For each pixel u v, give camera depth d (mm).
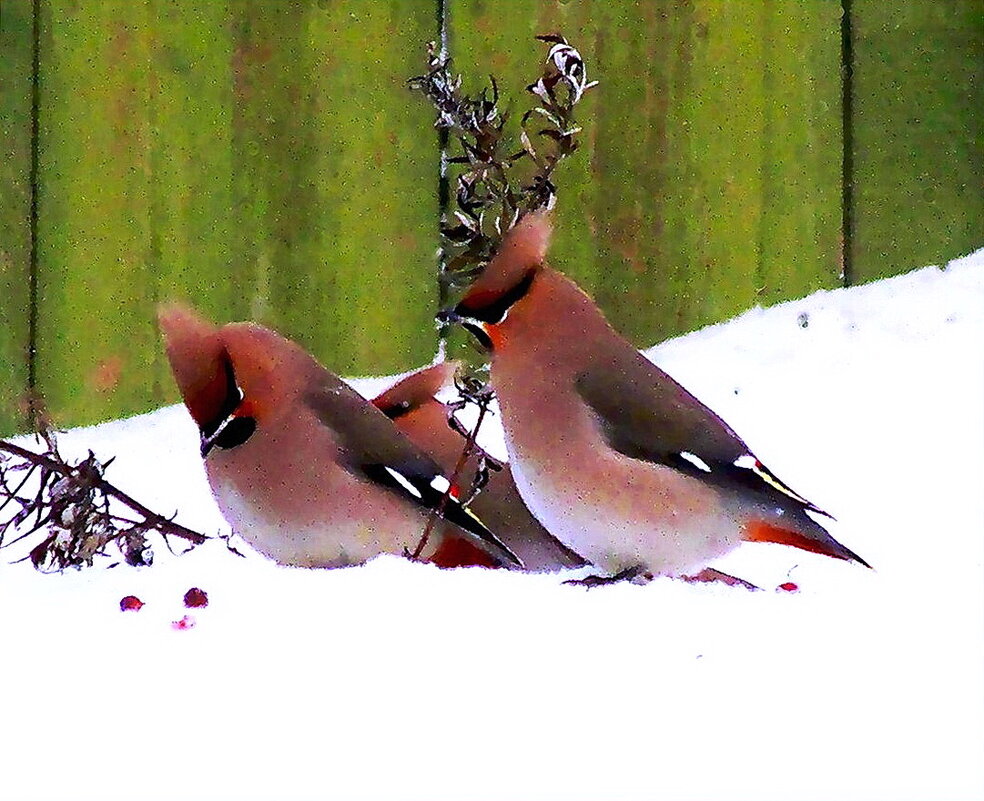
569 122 6484
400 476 5312
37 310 7672
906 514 5922
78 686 3742
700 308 7602
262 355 5305
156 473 6941
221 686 3732
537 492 5320
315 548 5340
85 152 7609
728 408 6793
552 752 3387
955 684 3713
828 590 4797
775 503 5180
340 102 7566
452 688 3758
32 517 6328
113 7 7551
